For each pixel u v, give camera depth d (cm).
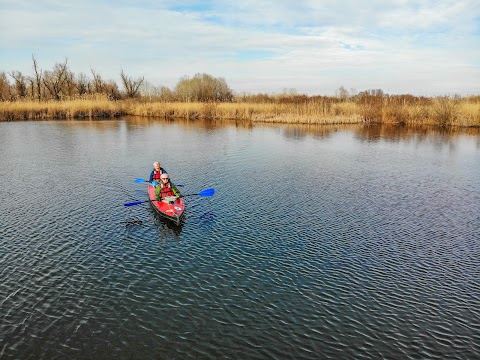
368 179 2070
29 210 1536
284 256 1177
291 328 866
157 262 1137
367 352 801
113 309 924
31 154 2692
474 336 849
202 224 1409
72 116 5438
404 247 1245
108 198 1697
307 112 5066
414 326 877
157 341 825
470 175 2178
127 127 4391
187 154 2742
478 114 4281
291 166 2372
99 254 1180
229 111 5344
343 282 1042
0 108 4978
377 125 4622
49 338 830
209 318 896
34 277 1052
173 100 7212
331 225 1415
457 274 1087
